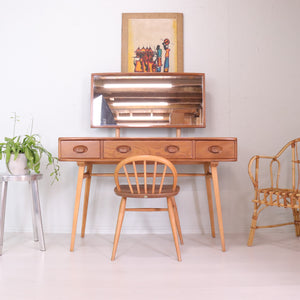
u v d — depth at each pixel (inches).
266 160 97.3
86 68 97.2
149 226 95.9
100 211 96.0
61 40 97.3
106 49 97.2
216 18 97.7
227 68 97.3
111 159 76.4
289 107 97.6
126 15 97.2
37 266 65.2
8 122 96.4
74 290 53.1
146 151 76.4
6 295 51.1
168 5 97.7
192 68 97.1
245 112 97.1
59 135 96.6
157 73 94.5
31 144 79.1
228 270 62.7
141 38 96.9
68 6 97.6
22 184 96.6
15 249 77.7
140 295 51.1
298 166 90.4
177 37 96.8
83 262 67.9
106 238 89.4
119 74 94.5
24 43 97.2
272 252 75.0
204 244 82.5
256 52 97.7
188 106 94.0
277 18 98.1
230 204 96.2
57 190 96.3
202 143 76.7
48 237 89.9
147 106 94.1
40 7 97.4
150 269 63.5
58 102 96.8
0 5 97.3
